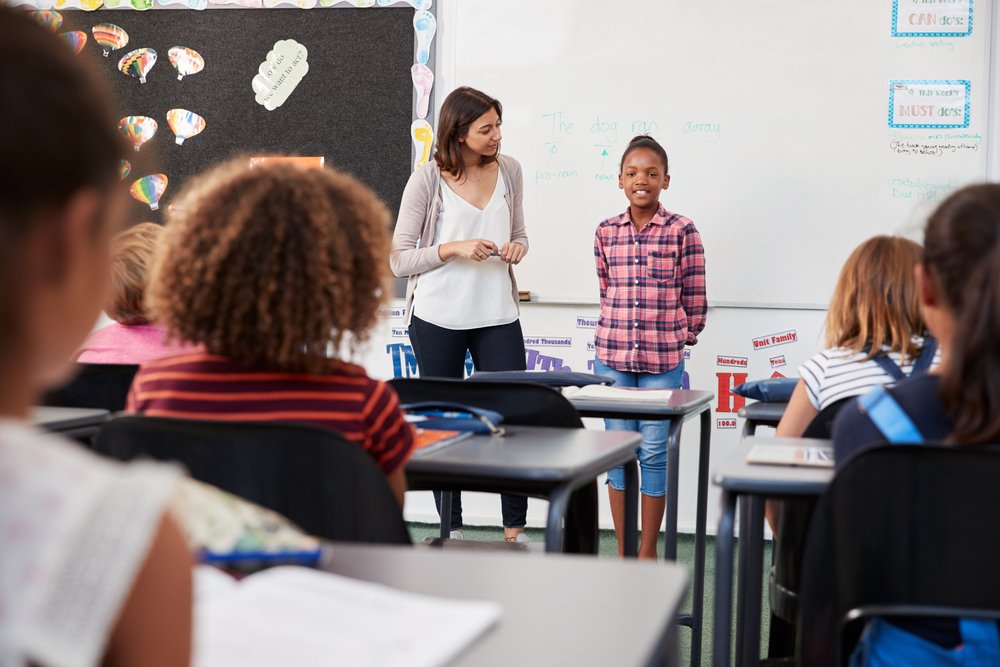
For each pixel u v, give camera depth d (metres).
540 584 0.71
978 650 1.08
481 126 3.32
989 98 3.82
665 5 4.00
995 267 1.07
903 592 1.10
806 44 3.92
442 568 0.75
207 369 1.23
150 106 4.32
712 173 3.99
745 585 1.75
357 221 1.24
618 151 4.04
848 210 3.92
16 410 0.37
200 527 0.73
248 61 4.26
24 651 0.34
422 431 1.67
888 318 1.87
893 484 1.09
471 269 3.39
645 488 3.38
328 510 1.13
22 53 0.34
